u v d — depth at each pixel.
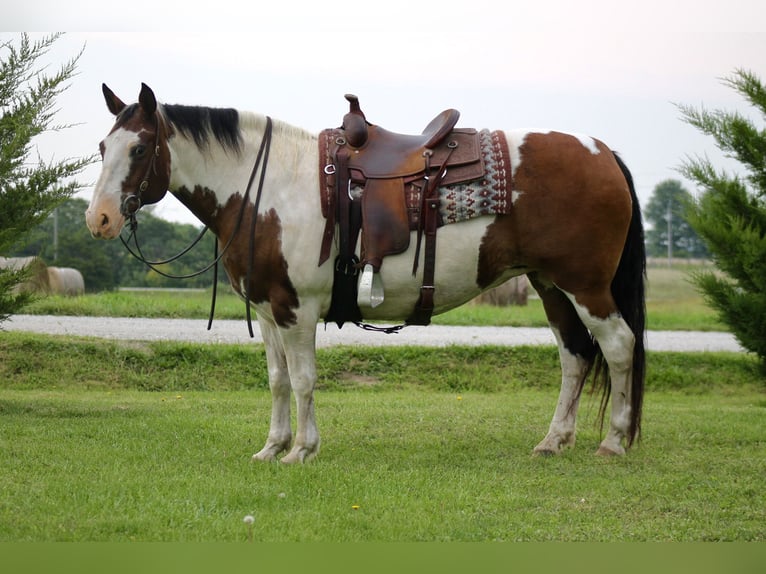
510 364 12.20
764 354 11.14
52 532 4.61
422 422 8.11
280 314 6.06
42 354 11.28
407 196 6.07
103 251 32.84
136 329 14.23
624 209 6.36
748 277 10.97
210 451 6.65
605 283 6.38
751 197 11.09
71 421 7.86
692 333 18.16
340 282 6.14
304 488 5.53
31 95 8.92
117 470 5.89
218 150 6.09
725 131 10.96
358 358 11.94
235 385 11.22
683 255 56.28
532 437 7.49
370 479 5.79
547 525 4.92
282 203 6.03
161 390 10.95
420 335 14.97
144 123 5.90
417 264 6.07
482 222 6.14
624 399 6.60
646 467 6.27
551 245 6.25
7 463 6.06
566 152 6.27
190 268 34.41
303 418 6.24
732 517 5.10
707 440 7.41
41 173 8.84
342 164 6.07
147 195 5.95
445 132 6.21
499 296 23.06
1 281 8.91
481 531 4.78
